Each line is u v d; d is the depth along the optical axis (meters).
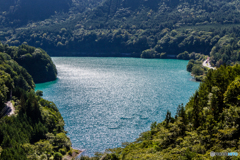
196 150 53.84
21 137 83.06
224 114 62.62
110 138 103.50
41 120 99.88
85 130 111.00
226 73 83.00
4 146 76.44
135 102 153.62
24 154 74.12
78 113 133.25
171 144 62.78
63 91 185.00
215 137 56.97
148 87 196.00
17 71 166.62
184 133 65.56
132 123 118.69
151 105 147.00
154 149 64.12
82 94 175.50
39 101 117.44
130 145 75.38
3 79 121.31
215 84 82.25
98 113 133.25
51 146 87.12
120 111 136.38
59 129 105.81
